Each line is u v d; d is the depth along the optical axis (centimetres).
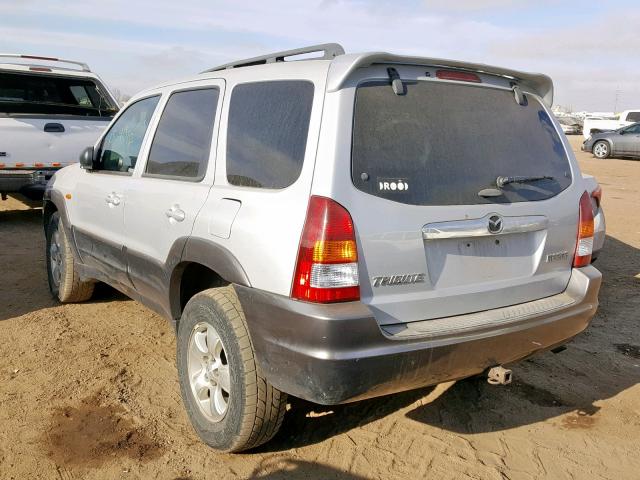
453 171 291
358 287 261
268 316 272
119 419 350
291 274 264
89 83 942
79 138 877
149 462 312
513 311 306
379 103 280
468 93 311
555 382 411
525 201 311
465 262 293
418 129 287
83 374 404
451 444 334
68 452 318
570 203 333
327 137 268
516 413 370
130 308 532
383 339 261
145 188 382
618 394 396
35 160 846
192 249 321
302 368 260
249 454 320
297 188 272
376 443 333
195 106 367
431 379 279
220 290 312
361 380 258
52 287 554
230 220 297
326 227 257
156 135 398
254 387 289
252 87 323
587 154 2570
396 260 270
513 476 308
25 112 937
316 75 285
